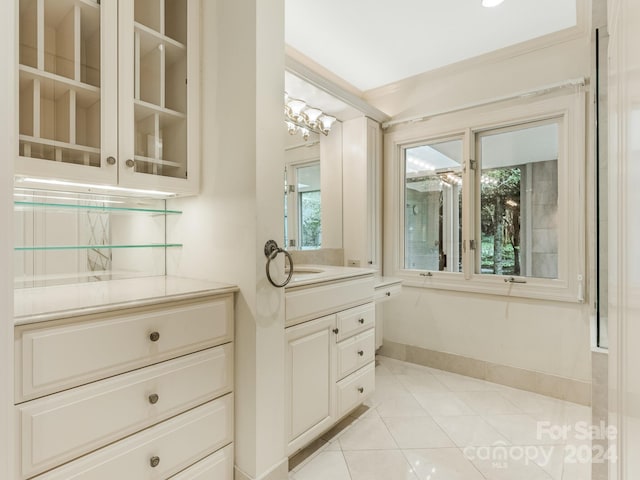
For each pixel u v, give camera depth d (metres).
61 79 1.14
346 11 1.94
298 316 1.52
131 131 1.28
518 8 1.92
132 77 1.27
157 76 1.39
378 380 2.49
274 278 1.38
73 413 0.93
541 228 2.31
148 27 1.37
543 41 2.21
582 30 2.08
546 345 2.25
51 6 1.15
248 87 1.32
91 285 1.38
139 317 1.07
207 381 1.26
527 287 2.30
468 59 2.47
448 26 2.08
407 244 2.91
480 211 2.56
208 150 1.48
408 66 2.58
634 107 0.45
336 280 1.75
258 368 1.31
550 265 2.28
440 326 2.68
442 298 2.67
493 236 2.50
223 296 1.33
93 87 1.20
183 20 1.46
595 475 1.17
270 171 1.36
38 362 0.87
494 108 2.41
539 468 1.53
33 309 0.93
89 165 1.19
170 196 1.59
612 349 0.71
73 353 0.93
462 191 2.58
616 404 0.63
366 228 2.72
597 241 1.31
